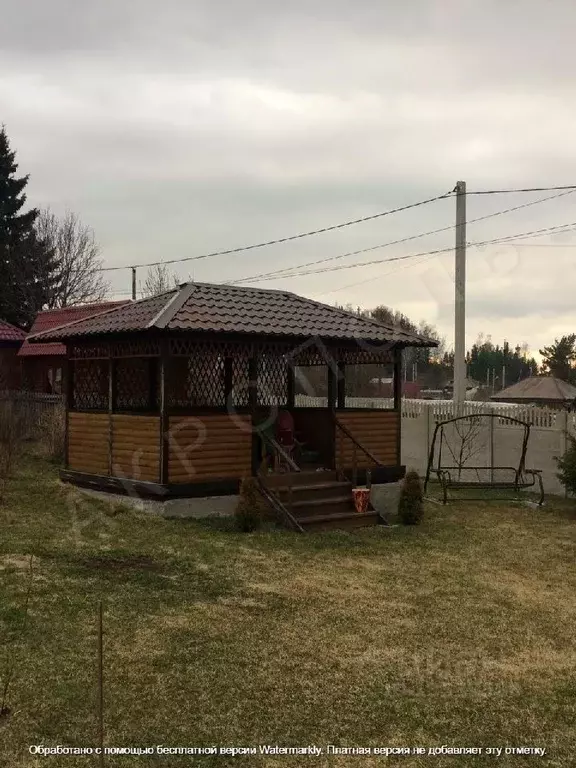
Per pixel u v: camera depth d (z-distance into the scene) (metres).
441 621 6.56
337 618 6.54
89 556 8.20
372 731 4.54
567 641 6.16
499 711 4.86
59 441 15.25
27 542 8.66
